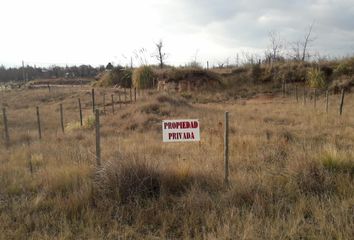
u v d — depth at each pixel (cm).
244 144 851
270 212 435
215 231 396
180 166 595
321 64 3475
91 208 467
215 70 3875
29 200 514
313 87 3098
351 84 2952
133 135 1147
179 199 491
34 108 2473
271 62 3906
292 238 371
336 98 2517
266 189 502
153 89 3272
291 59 4172
